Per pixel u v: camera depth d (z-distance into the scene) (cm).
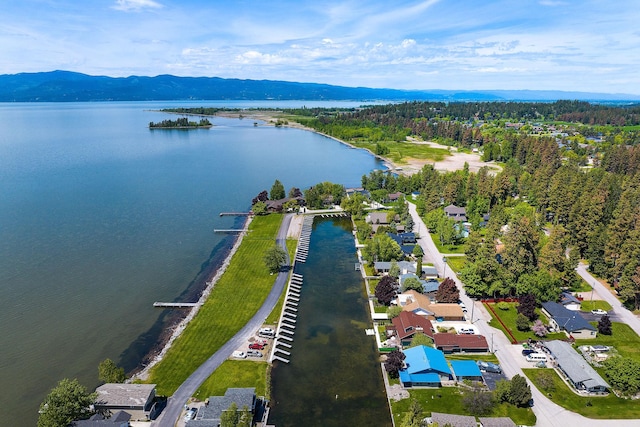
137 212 17638
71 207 17962
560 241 11025
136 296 10756
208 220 16975
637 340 8906
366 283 11656
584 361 7850
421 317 9212
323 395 7344
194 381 7531
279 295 10781
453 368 7794
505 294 10606
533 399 7156
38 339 8881
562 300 10350
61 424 5994
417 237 15300
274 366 8119
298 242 14538
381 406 7094
